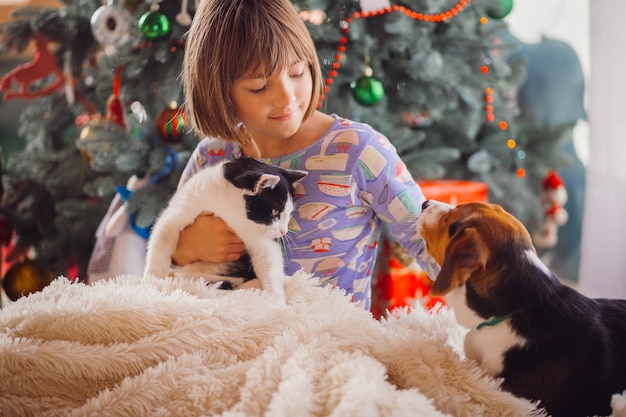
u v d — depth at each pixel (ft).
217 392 3.31
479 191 7.76
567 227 10.62
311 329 3.51
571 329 3.28
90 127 7.81
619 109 7.78
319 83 4.56
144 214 7.18
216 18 4.26
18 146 12.12
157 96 7.45
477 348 3.46
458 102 8.34
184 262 4.82
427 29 7.58
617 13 7.51
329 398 3.05
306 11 7.04
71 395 3.52
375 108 7.55
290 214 4.70
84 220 8.40
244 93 4.28
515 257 3.32
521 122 9.91
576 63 10.49
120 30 7.36
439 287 3.24
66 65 8.61
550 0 10.30
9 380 3.43
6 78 8.61
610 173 7.93
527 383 3.27
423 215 3.66
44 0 11.61
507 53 9.42
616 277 8.11
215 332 3.61
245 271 4.74
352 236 4.79
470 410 3.17
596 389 3.21
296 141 4.79
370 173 4.61
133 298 3.70
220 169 4.77
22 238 8.93
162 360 3.52
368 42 7.16
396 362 3.40
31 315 3.68
